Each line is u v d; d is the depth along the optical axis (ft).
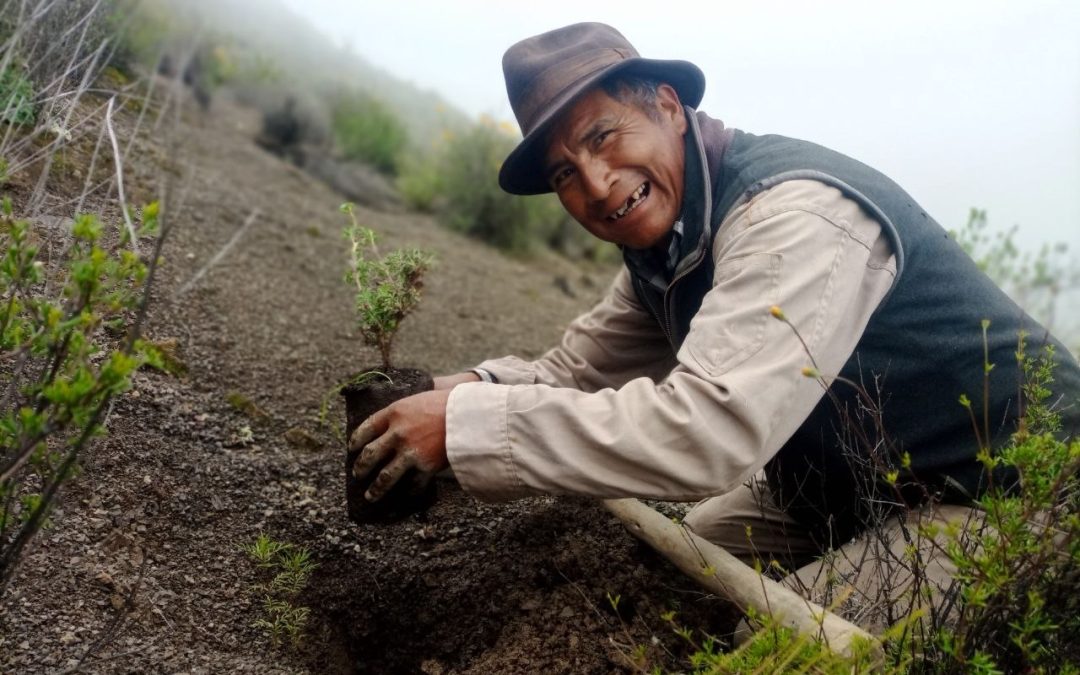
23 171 8.00
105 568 5.60
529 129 5.71
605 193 5.54
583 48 5.62
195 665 5.28
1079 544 4.00
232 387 8.37
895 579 5.19
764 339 4.64
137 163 10.19
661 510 7.66
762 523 7.00
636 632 5.72
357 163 25.53
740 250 4.99
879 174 5.58
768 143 5.69
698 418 4.55
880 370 5.48
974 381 5.50
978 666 3.80
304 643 6.01
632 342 7.22
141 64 13.98
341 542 6.64
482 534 6.71
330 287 12.76
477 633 6.08
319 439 8.04
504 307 15.98
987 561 3.88
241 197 15.19
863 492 5.86
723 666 4.27
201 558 6.13
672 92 5.78
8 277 4.16
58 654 4.90
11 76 7.49
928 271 5.44
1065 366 5.87
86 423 4.08
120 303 4.09
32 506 4.32
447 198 23.52
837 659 4.10
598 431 4.68
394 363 10.81
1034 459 4.08
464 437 4.81
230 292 10.50
